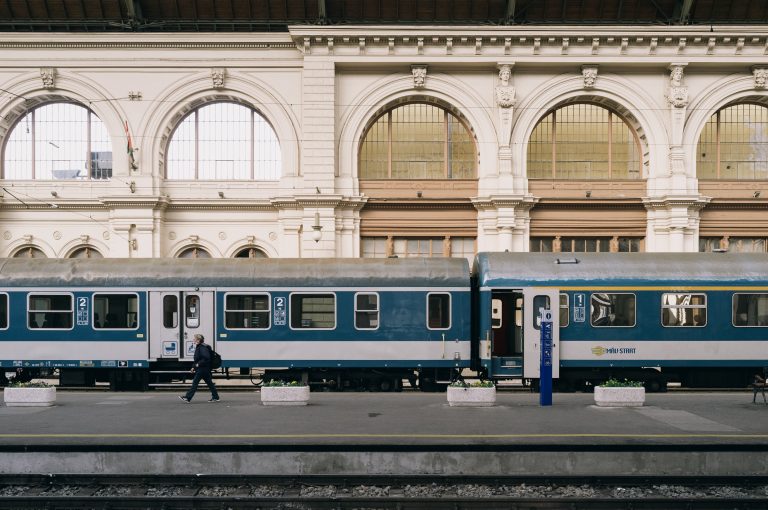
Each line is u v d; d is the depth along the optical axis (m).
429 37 26.33
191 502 10.17
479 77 27.14
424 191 27.41
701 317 18.38
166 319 18.95
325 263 19.27
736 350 18.31
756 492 10.55
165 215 27.34
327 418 13.62
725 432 12.07
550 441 11.25
